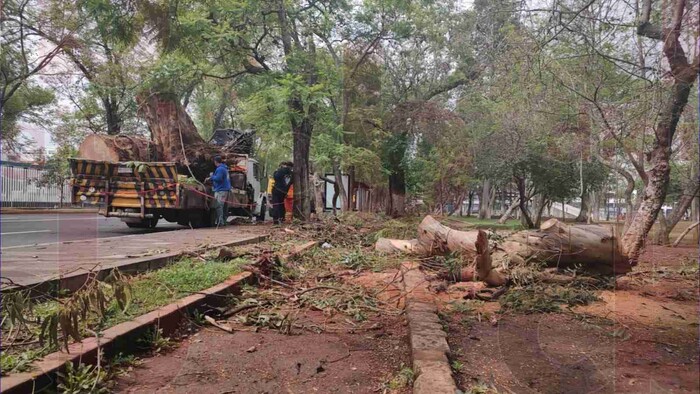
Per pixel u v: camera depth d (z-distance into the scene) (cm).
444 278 694
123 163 1220
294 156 1570
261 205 1933
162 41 587
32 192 1460
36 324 356
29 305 349
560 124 547
